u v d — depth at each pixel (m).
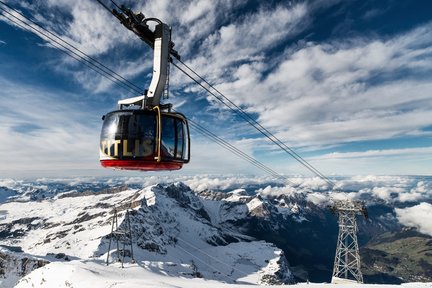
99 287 70.94
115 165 13.20
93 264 118.50
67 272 86.88
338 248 89.19
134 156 12.78
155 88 12.57
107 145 13.20
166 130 13.15
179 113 13.72
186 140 14.24
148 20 12.09
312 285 75.69
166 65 12.62
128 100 13.52
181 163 14.09
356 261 86.06
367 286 69.25
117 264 137.88
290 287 75.31
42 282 86.81
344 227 89.88
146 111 12.84
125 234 145.62
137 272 123.81
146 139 12.76
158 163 13.03
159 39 12.33
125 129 12.84
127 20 11.66
